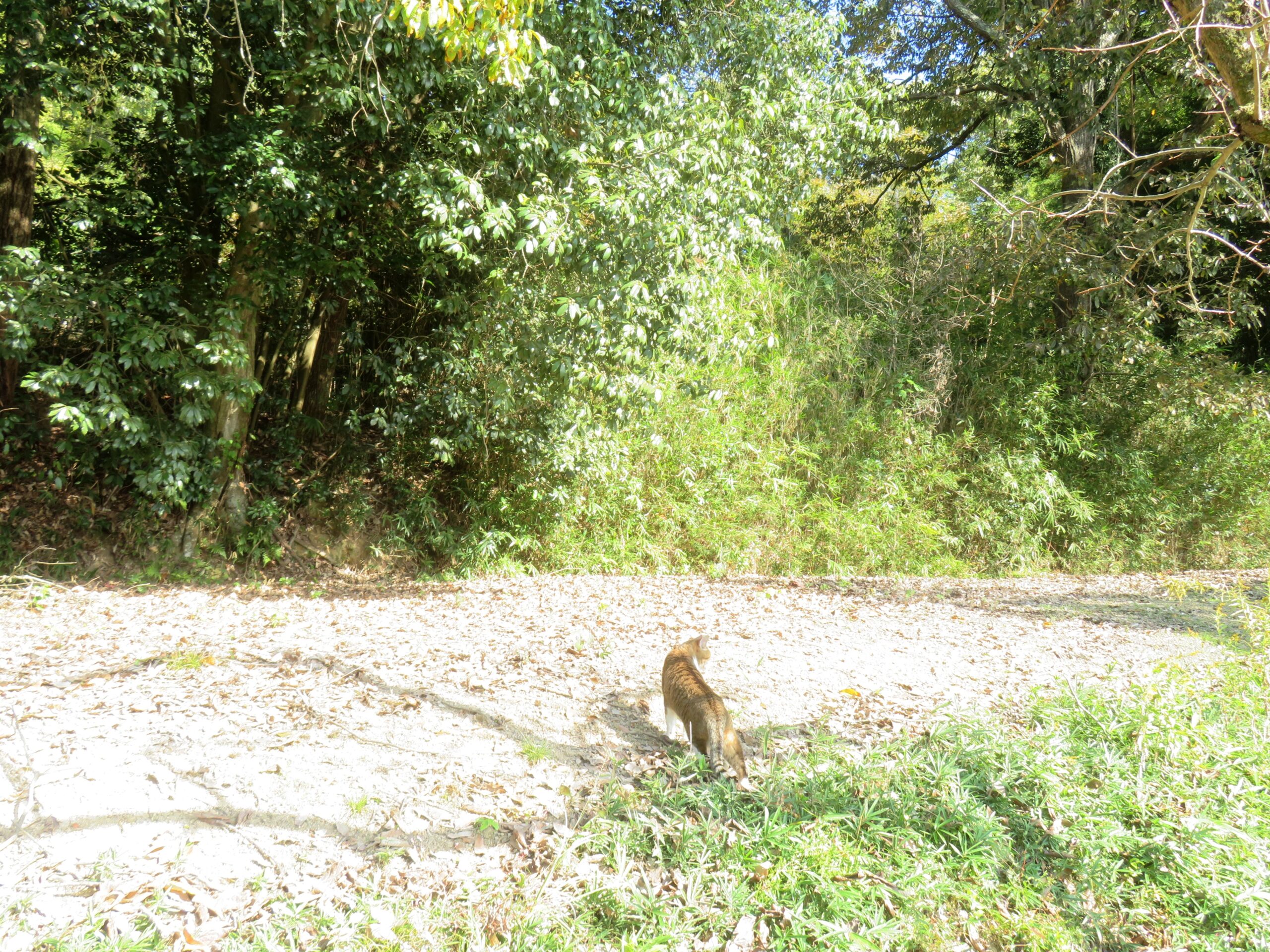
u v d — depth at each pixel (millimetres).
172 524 9141
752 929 2982
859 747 4441
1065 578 11578
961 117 15336
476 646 6027
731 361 11234
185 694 4801
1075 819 3717
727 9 9453
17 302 7059
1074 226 11000
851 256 15430
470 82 7910
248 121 7840
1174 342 14453
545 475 10039
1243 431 13805
